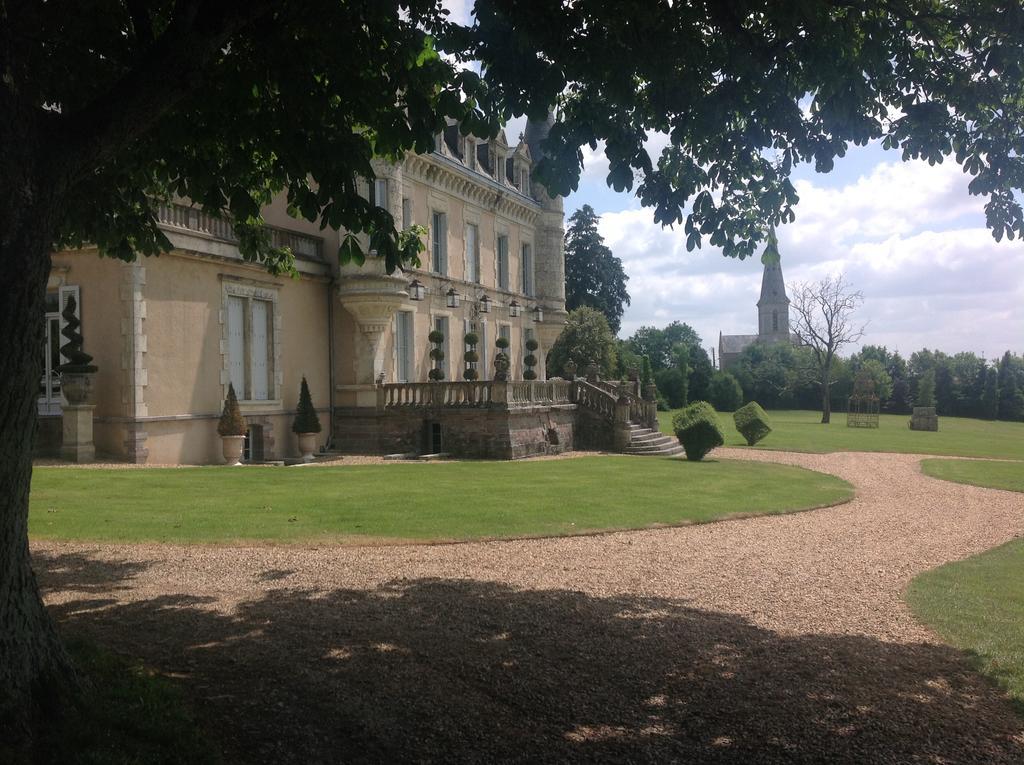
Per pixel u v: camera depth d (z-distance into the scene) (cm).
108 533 1018
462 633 637
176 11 461
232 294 2122
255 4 494
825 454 3005
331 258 2533
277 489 1478
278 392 2302
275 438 2286
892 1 659
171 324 1916
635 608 743
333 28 598
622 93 607
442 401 2480
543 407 2653
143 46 529
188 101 637
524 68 607
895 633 692
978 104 706
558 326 3775
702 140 716
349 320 2564
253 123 668
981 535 1277
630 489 1683
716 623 702
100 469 1636
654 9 565
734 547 1102
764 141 704
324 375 2530
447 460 2311
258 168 794
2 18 388
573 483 1748
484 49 601
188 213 1966
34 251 396
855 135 680
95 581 777
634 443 2862
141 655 546
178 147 706
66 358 1862
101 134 433
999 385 6794
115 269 1816
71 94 671
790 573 939
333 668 540
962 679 571
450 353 2983
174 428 1920
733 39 609
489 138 650
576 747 441
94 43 631
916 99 716
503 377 2423
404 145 661
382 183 2481
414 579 832
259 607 697
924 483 2098
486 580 841
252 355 2208
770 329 11231
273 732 436
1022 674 582
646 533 1188
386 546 1011
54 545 945
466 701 496
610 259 6231
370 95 645
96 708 412
